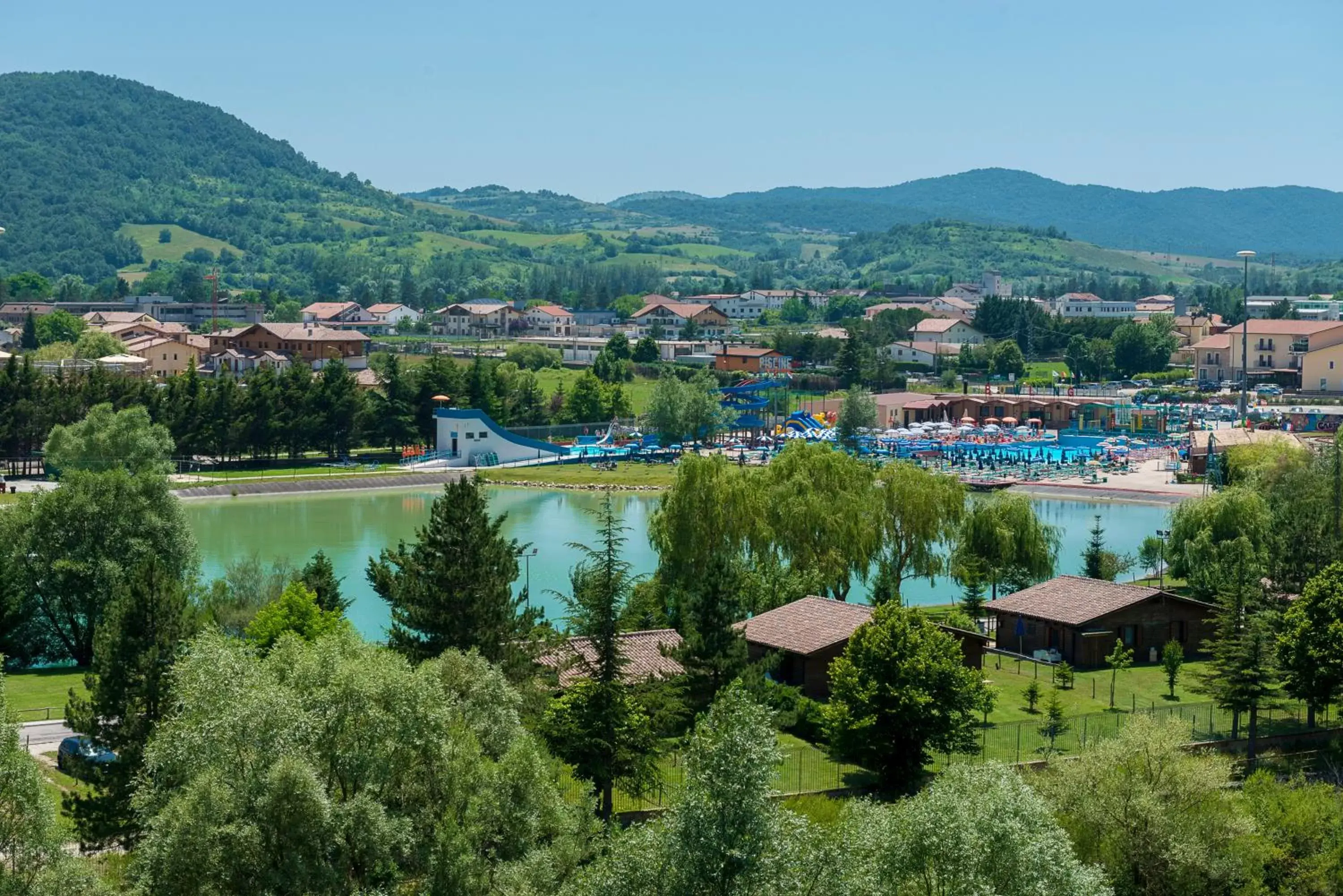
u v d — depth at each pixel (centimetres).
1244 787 6769
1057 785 6356
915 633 7369
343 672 5166
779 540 11156
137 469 16738
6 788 4738
